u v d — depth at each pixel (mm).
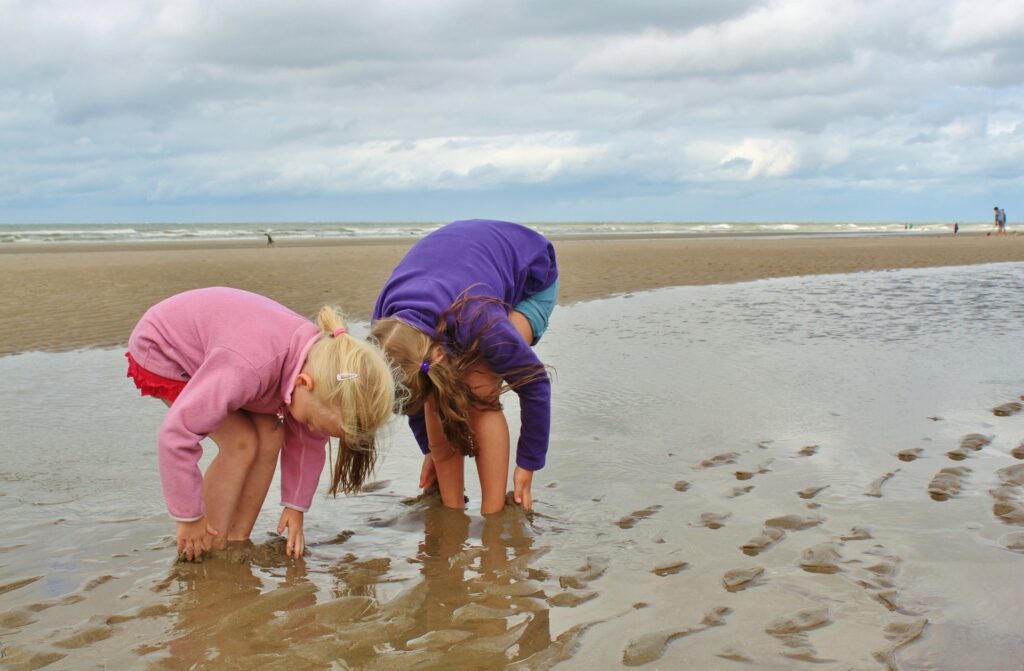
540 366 2861
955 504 2930
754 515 2889
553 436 3936
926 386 4805
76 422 4188
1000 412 4172
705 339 6734
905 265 16047
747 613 2174
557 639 2064
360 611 2252
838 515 2855
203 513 2596
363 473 2854
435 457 3057
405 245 26547
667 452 3666
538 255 3227
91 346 6469
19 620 2193
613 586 2373
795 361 5672
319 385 2393
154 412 4402
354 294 10055
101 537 2785
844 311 8562
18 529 2834
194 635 2117
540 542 2744
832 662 1919
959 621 2098
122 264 15062
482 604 2277
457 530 2881
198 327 2547
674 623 2135
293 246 26031
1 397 4719
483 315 2707
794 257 18594
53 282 11281
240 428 2697
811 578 2373
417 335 2604
